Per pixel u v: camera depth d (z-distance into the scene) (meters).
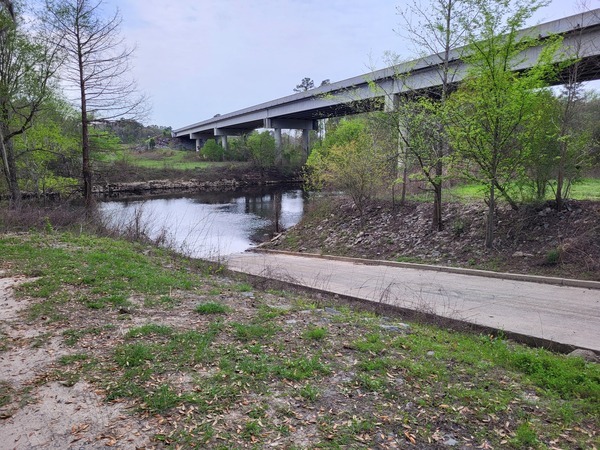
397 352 5.20
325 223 19.77
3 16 17.61
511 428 3.61
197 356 4.76
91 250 11.09
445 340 6.11
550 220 12.21
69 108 23.89
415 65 15.99
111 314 6.26
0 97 18.33
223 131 79.56
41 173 23.58
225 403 3.85
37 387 4.12
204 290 8.20
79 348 5.02
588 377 4.68
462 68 16.58
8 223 15.30
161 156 79.19
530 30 11.97
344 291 10.03
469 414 3.80
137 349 4.87
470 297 9.12
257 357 4.82
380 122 15.58
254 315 6.52
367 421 3.62
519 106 10.96
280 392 4.07
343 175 18.69
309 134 68.81
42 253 10.26
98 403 3.84
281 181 62.62
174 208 36.88
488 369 4.87
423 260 13.53
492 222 12.46
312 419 3.63
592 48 14.51
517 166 11.99
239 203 40.31
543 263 10.93
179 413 3.68
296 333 5.73
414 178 16.33
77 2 19.06
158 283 8.21
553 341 6.31
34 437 3.36
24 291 7.22
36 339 5.25
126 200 43.69
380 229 17.00
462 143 12.34
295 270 13.44
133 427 3.48
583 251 10.58
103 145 23.22
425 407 3.89
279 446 3.25
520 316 7.63
